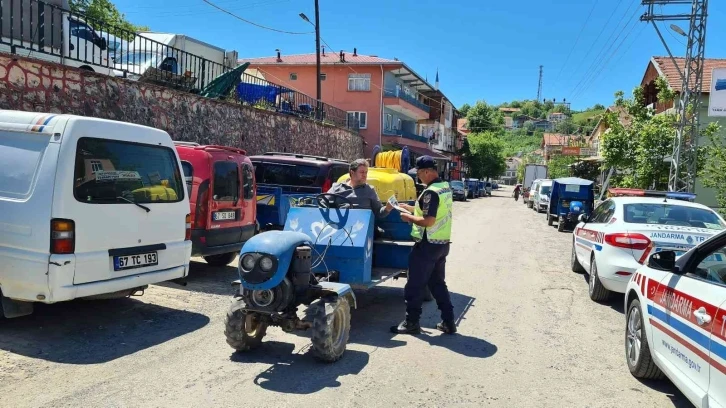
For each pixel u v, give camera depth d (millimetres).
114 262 5453
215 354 5066
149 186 5953
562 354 5445
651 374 4664
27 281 4977
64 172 5031
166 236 6129
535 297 8117
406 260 6836
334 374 4652
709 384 3322
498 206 36375
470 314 6973
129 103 11109
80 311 6227
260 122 17625
